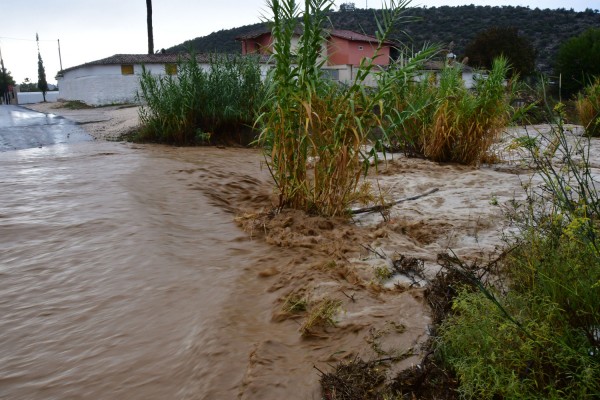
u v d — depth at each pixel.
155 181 6.18
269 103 4.84
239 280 3.44
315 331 2.75
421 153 8.40
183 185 6.06
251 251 4.06
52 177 6.23
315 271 3.54
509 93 7.87
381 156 8.39
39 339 2.72
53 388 2.33
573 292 2.23
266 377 2.33
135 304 3.07
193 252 3.96
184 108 10.45
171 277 3.44
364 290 3.24
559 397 1.90
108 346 2.64
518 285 2.81
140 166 7.08
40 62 58.84
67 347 2.64
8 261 3.67
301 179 4.89
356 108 4.86
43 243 3.99
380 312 2.92
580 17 85.19
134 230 4.25
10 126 13.31
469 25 83.62
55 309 3.02
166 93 10.72
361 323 2.80
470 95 8.10
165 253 3.84
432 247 4.17
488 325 2.26
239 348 2.58
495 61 8.02
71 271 3.51
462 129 7.82
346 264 3.69
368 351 2.55
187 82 10.61
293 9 4.61
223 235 4.43
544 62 43.91
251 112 10.81
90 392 2.30
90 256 3.75
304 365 2.45
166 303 3.09
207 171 6.97
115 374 2.42
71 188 5.64
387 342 2.61
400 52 5.24
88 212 4.73
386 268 3.52
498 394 2.06
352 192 5.55
